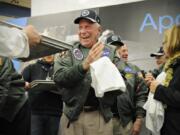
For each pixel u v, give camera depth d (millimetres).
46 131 3227
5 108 1200
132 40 4137
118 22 4242
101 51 1936
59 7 4996
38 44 1265
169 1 3980
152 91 2070
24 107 1257
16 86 1245
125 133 2818
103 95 1930
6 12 7652
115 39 3158
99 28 2211
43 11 5129
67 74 1956
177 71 2010
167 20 3971
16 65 3766
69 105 2061
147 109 2115
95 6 4715
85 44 2156
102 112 2062
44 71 3387
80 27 2178
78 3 4848
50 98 3238
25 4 7707
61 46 1320
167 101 1984
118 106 2744
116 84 1867
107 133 2076
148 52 4008
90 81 2021
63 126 2094
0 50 1107
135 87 3012
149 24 4066
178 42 2070
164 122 2051
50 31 4660
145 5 4113
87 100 2051
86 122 2043
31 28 1199
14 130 1232
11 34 1122
